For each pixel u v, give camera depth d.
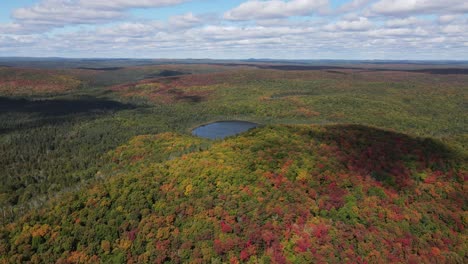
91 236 60.12
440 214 66.75
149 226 60.69
